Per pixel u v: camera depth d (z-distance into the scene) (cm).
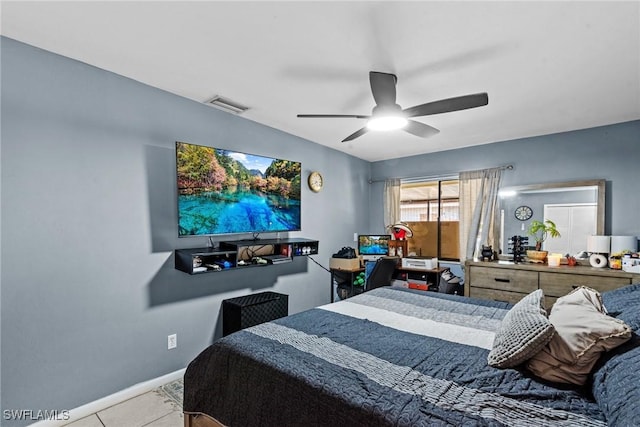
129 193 225
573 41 174
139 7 151
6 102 176
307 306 376
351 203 452
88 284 204
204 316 270
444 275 376
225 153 275
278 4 148
